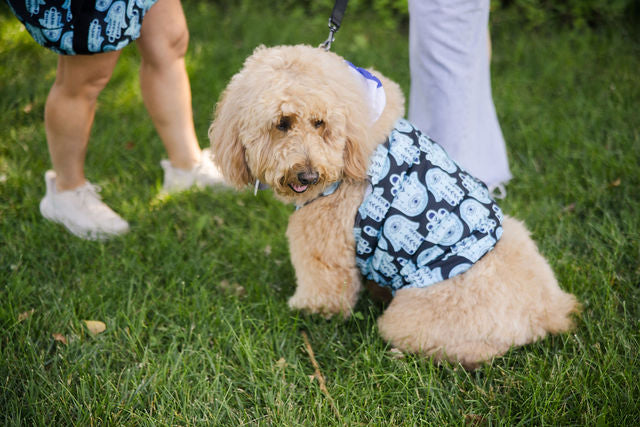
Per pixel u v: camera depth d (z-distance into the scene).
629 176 3.74
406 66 5.40
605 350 2.61
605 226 3.40
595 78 5.02
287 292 3.19
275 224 3.67
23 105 4.77
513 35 5.96
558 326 2.53
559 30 6.02
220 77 5.21
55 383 2.49
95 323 2.84
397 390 2.50
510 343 2.48
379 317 2.79
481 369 2.55
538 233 3.42
